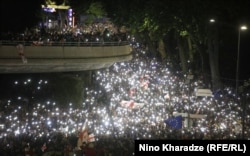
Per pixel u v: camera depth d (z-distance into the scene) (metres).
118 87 54.66
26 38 49.66
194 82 55.50
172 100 46.38
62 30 71.44
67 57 53.03
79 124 37.19
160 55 88.12
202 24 60.09
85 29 80.25
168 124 36.50
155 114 41.66
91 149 27.02
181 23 61.81
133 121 39.09
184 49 71.75
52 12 103.06
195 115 39.19
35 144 30.50
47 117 39.34
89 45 56.19
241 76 71.75
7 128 35.00
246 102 43.97
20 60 48.22
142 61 70.25
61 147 29.58
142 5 67.25
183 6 60.16
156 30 65.81
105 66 64.12
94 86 61.50
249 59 72.69
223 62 74.12
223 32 64.12
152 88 52.53
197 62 72.75
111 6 76.94
